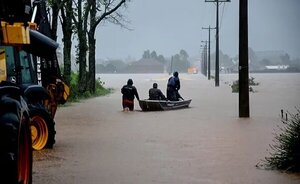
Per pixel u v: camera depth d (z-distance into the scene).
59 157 13.78
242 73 25.70
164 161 13.33
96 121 24.19
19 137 8.49
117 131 20.11
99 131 20.11
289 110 29.83
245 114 25.73
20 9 9.27
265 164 12.72
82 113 28.83
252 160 13.37
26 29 9.66
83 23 45.78
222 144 16.33
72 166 12.58
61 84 17.19
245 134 18.88
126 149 15.34
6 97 8.57
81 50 45.06
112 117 26.34
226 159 13.58
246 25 25.48
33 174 11.61
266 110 30.11
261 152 14.64
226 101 39.47
